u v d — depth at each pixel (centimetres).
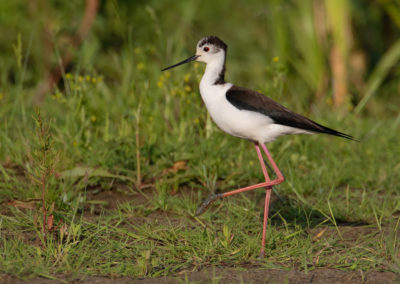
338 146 1218
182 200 938
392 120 1395
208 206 803
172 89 1178
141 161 1033
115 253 715
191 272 671
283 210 927
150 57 1502
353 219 898
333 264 701
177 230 798
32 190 909
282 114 789
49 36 1546
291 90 1464
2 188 941
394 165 1131
